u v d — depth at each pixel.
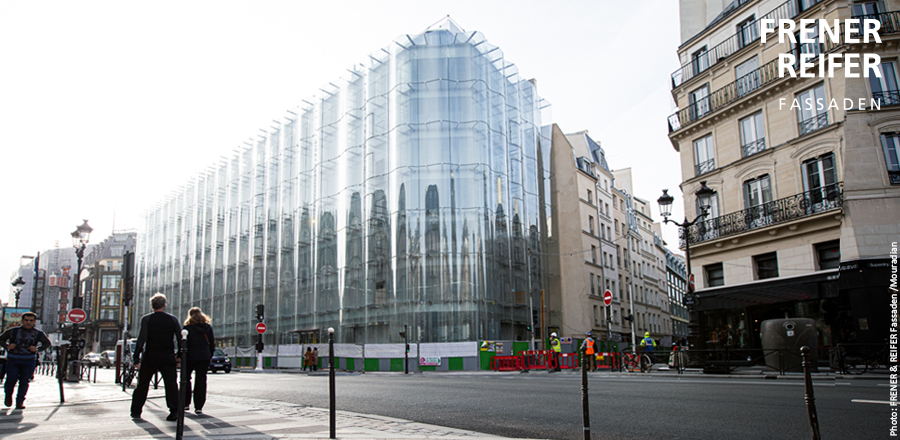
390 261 36.56
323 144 44.78
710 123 28.97
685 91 31.09
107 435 6.53
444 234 35.69
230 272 53.47
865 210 22.00
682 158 30.58
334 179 43.81
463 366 33.16
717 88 29.20
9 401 9.58
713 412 8.08
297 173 47.41
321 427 7.17
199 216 60.38
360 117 42.03
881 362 16.69
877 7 23.61
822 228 23.27
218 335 53.25
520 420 7.94
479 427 7.44
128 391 14.25
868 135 22.52
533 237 42.34
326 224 43.28
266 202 50.47
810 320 18.05
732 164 27.48
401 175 37.16
